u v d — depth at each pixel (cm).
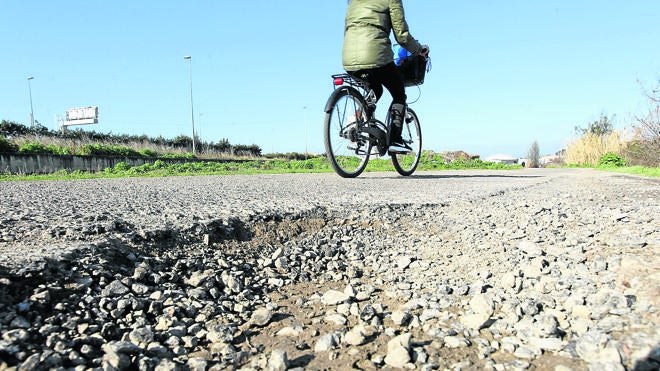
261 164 1591
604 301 150
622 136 1880
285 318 162
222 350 136
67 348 125
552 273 184
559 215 296
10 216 262
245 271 207
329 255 240
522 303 159
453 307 167
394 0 486
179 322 150
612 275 172
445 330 145
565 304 155
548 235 243
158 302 158
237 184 584
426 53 543
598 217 280
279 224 272
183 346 137
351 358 130
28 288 146
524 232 257
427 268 217
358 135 532
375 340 142
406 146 579
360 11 494
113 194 437
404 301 179
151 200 376
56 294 148
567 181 666
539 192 473
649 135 1265
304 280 206
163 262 193
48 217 261
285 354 126
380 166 1351
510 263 204
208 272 192
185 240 223
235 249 229
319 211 307
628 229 237
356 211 319
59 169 1485
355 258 237
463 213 330
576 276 177
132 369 123
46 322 135
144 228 225
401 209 335
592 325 137
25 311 136
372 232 282
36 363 115
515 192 473
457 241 255
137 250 199
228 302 172
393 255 240
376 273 217
